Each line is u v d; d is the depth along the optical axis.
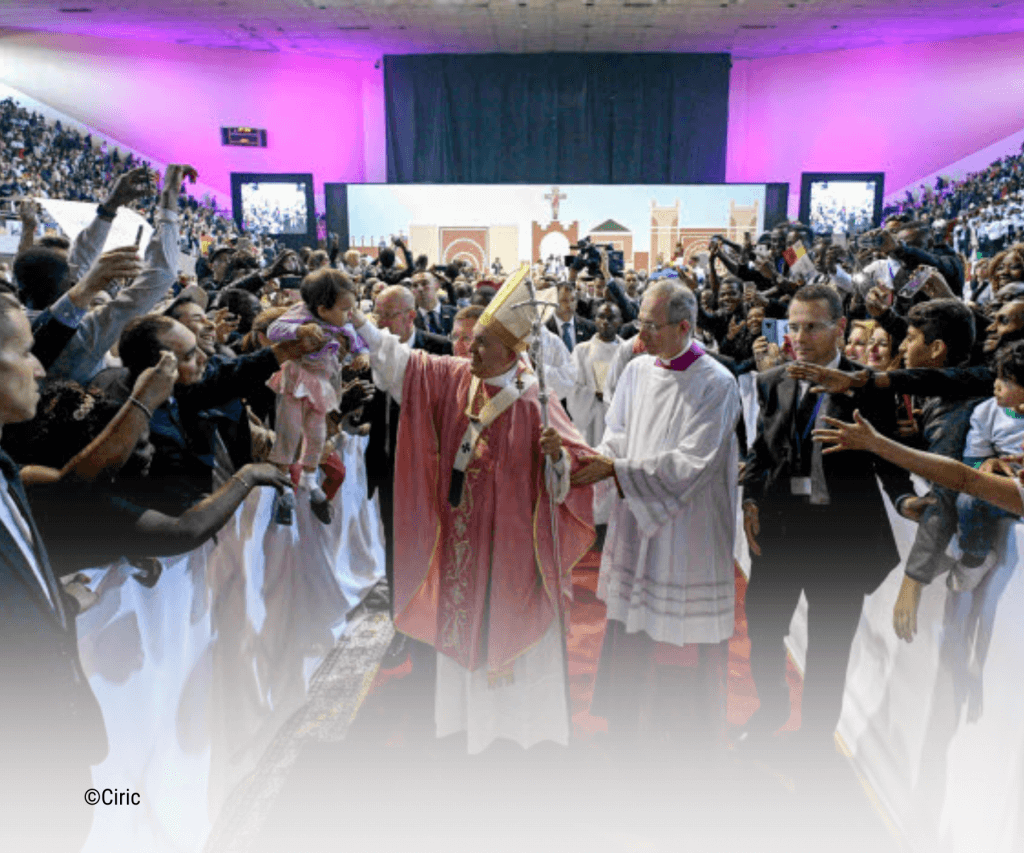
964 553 2.14
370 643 3.95
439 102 24.50
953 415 2.32
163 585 2.21
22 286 2.94
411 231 21.02
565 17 20.50
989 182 20.52
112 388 2.18
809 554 2.77
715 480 2.64
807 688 2.89
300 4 19.28
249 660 2.85
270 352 2.44
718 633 2.67
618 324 5.64
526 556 2.67
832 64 23.88
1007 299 3.14
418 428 2.76
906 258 4.25
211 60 23.22
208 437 2.45
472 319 3.65
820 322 2.62
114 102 22.08
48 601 1.43
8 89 20.56
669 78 24.27
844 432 2.00
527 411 2.69
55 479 1.79
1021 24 20.66
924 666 2.49
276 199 19.20
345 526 4.30
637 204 20.62
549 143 24.77
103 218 2.90
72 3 18.55
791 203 24.92
